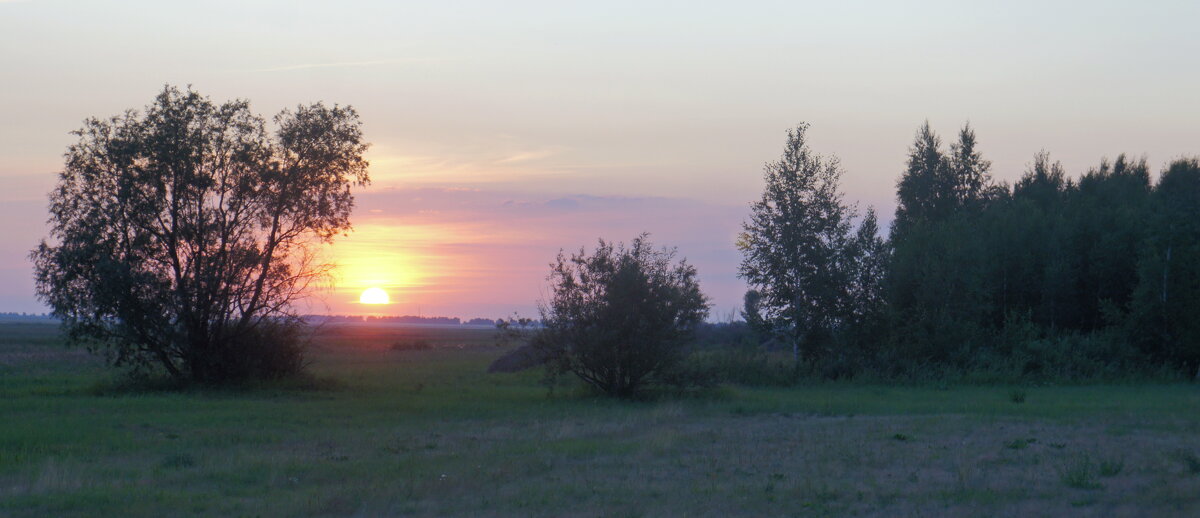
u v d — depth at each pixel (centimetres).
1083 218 4644
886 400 2781
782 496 1222
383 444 1764
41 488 1264
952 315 3866
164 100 3016
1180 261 3809
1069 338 3928
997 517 1100
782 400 2769
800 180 3888
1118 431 1894
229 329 3142
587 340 2870
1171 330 3828
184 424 2072
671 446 1697
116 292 2862
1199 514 1099
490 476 1362
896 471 1423
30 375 3947
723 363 3700
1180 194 5266
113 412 2308
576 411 2452
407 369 4562
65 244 2900
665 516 1103
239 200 3078
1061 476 1329
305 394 2905
